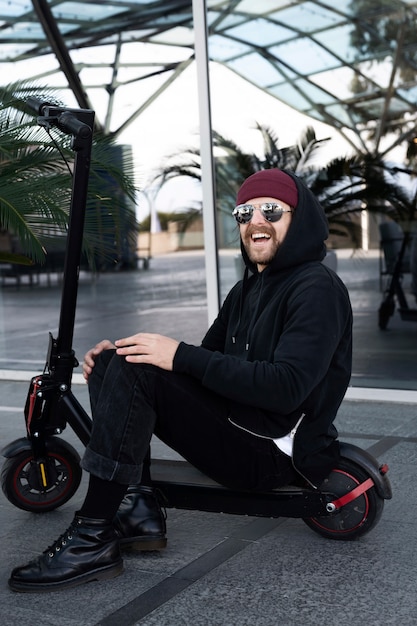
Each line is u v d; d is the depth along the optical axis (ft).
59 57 18.60
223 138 16.47
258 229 7.52
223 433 7.20
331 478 7.82
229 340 8.15
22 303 19.33
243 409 7.18
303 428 7.38
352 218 16.61
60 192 10.96
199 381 7.17
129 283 18.43
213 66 16.26
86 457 7.16
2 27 18.90
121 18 17.97
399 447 11.75
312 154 16.71
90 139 7.98
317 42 16.51
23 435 13.10
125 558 7.89
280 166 16.67
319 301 7.16
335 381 7.55
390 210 16.37
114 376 7.16
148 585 7.26
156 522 7.82
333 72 16.51
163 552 8.04
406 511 9.04
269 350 7.43
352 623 6.45
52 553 7.23
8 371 19.01
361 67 16.51
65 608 6.83
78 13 18.31
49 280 19.03
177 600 6.94
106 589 7.18
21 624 6.55
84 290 18.98
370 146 16.56
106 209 12.17
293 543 8.19
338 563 7.65
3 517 9.21
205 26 16.01
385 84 16.46
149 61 17.88
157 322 18.24
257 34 16.39
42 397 8.58
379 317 16.28
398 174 16.44
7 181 11.25
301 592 7.05
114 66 18.13
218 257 16.70
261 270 7.98
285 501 7.70
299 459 7.40
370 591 7.04
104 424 7.12
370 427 13.03
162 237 17.97
